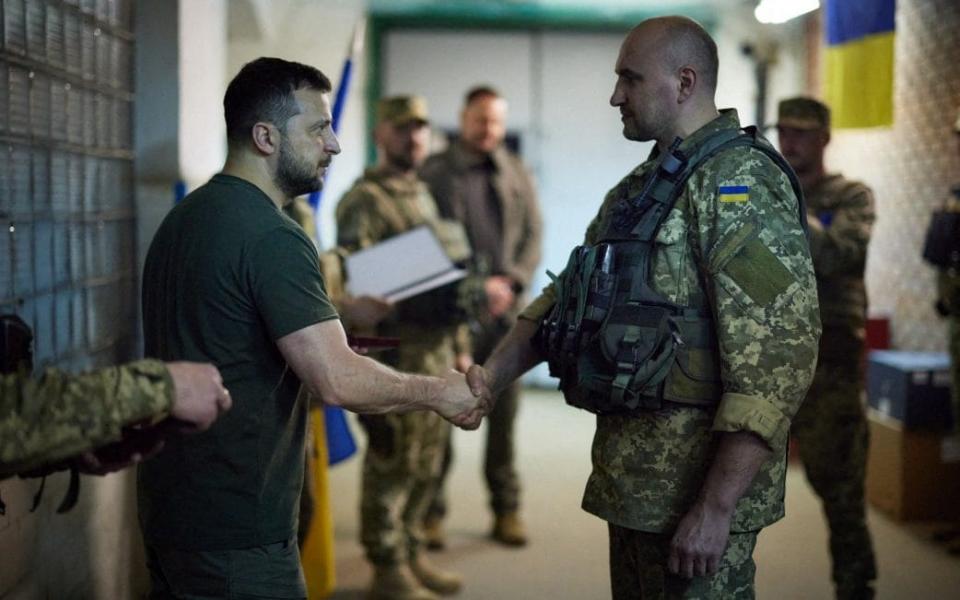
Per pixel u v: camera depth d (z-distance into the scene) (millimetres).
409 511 3656
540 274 8102
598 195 8078
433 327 3686
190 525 1860
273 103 1920
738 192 1913
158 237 1967
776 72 7418
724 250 1891
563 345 2018
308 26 7207
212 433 1852
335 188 7535
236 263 1832
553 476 5270
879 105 4035
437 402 2117
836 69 4215
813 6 4570
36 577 2232
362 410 1921
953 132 4750
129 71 3111
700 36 2074
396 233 3621
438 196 4234
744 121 7598
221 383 1570
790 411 1857
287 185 1967
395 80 7977
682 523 1896
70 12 2594
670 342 1920
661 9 7730
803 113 3396
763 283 1860
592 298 1991
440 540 4148
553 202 8086
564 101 8023
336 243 3611
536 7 7824
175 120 3199
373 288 3170
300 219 3121
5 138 2162
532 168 8062
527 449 5883
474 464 5590
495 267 4254
